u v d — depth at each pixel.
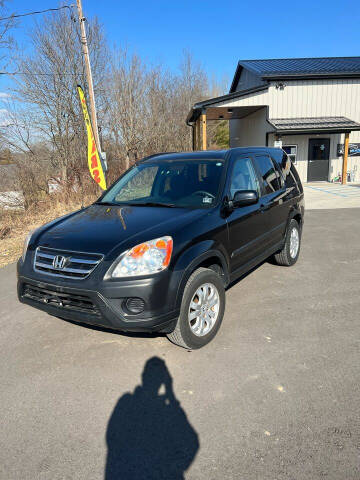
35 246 3.29
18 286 3.34
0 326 3.97
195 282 3.11
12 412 2.59
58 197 12.52
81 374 3.02
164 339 3.53
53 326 3.93
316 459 2.07
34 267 3.18
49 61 17.75
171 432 2.34
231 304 4.30
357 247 6.75
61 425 2.45
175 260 2.91
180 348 3.35
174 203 3.85
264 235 4.48
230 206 3.69
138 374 2.98
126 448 2.22
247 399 2.61
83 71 18.36
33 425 2.45
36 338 3.67
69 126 18.58
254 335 3.54
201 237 3.20
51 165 17.78
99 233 3.15
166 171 4.34
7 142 16.25
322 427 2.31
